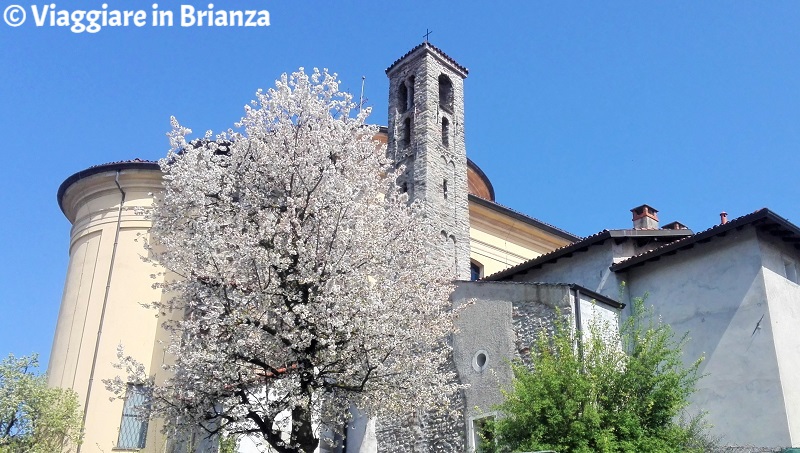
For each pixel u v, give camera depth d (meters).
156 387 17.39
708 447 16.30
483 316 19.75
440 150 26.12
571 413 14.69
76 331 26.56
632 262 20.20
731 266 18.66
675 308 19.42
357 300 16.66
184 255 17.92
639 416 15.09
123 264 27.00
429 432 19.84
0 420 22.45
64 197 29.56
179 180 18.56
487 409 18.58
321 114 19.59
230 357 16.38
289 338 16.28
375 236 18.31
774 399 16.89
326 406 17.19
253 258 16.73
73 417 23.62
